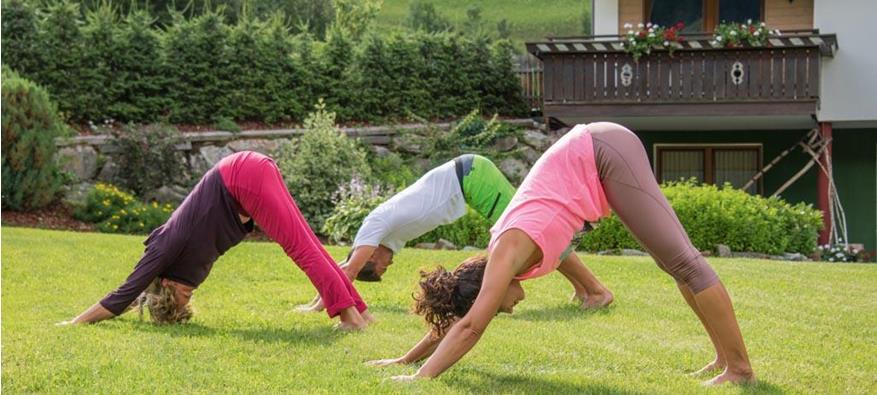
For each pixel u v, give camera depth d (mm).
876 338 7414
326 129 17219
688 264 5586
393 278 9898
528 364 6145
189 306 7227
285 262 10602
